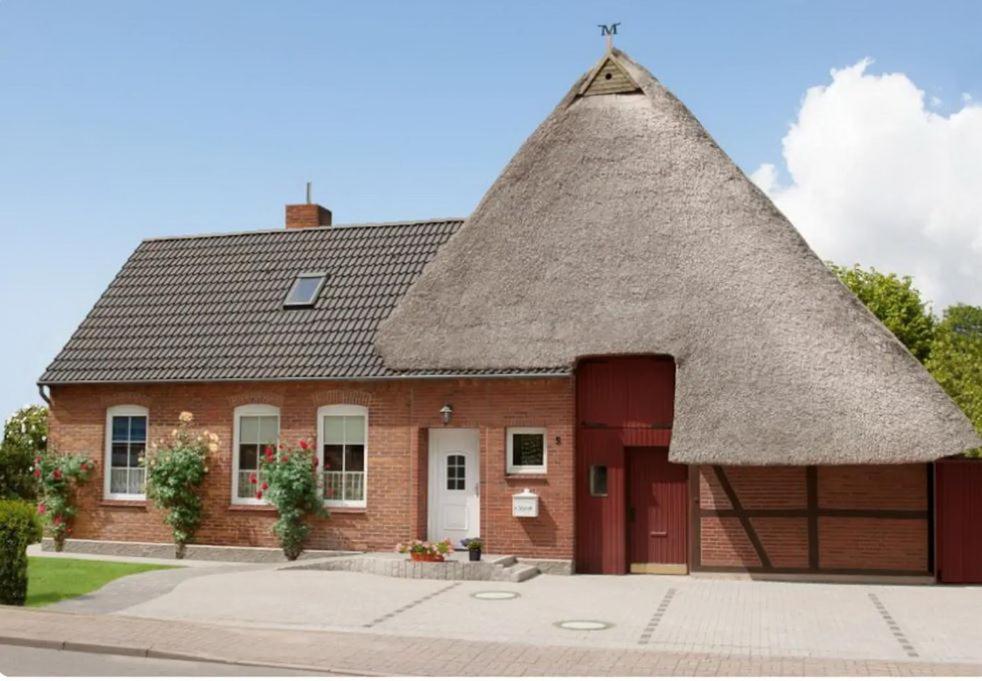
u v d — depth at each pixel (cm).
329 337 2119
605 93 2147
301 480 2028
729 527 1847
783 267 1881
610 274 1953
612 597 1598
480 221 2081
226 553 2112
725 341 1833
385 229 2347
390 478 2017
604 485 1916
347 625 1348
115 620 1336
